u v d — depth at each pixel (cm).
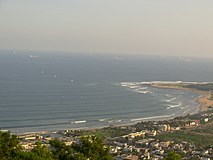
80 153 5581
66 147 5797
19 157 5312
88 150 5772
